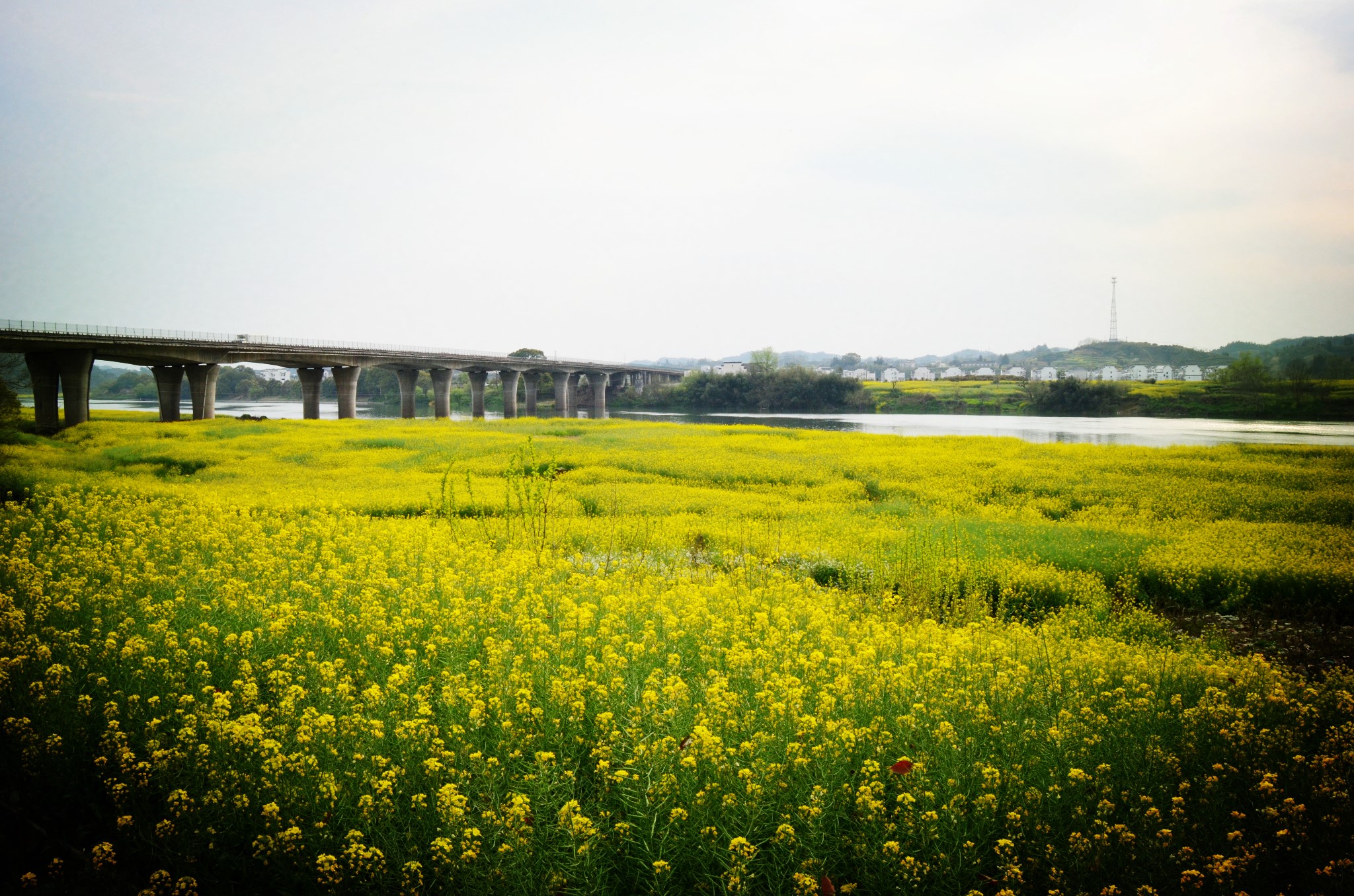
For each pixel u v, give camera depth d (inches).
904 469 1315.2
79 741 224.7
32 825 210.7
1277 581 541.6
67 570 424.2
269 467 1304.1
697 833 186.7
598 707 240.8
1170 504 968.3
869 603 440.1
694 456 1498.5
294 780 200.2
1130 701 269.3
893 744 225.8
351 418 3449.8
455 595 388.2
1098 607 468.8
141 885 194.5
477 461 1381.6
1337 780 204.5
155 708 239.3
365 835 193.9
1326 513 894.4
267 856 188.1
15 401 2240.4
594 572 504.4
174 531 547.5
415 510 837.8
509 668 264.5
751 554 574.2
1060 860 184.9
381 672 284.8
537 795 190.5
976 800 193.9
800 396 5856.3
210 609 344.8
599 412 5600.4
